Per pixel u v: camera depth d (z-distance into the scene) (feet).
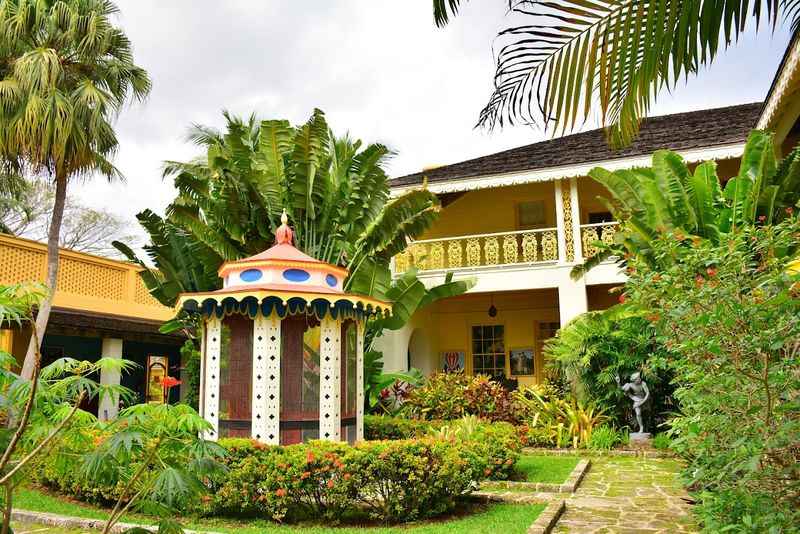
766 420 12.35
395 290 37.83
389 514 20.33
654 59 10.27
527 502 22.76
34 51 38.58
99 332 48.44
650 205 32.01
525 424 38.29
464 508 22.30
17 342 46.85
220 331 24.94
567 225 45.88
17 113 38.19
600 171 33.86
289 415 23.93
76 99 40.19
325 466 20.12
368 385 37.52
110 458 10.16
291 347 24.48
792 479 12.78
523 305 56.03
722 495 14.20
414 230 37.47
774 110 31.83
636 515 20.81
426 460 20.20
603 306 51.42
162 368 58.18
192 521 20.66
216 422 24.26
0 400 9.50
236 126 36.35
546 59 11.02
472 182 47.70
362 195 37.76
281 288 24.12
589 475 28.73
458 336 57.16
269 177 37.65
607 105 10.46
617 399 38.55
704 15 10.19
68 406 10.30
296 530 19.30
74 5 41.06
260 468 20.45
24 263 43.45
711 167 31.71
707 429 14.40
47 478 24.35
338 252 38.60
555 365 41.47
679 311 14.14
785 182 29.53
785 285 12.47
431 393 40.24
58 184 41.24
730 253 14.11
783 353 13.75
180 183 37.14
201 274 38.70
